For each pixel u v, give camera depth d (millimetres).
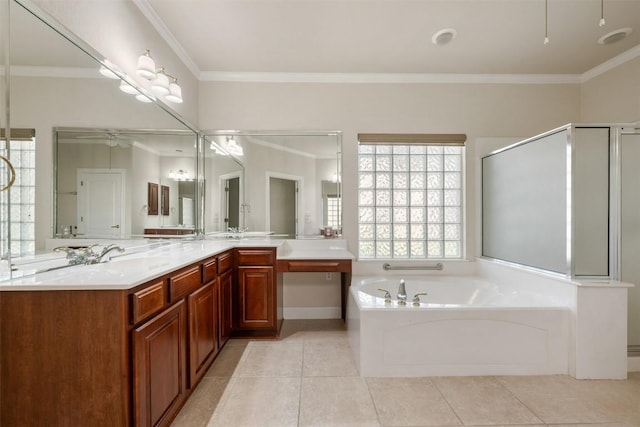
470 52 2693
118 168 1850
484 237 3096
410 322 1941
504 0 2037
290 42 2521
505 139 3125
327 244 3098
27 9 1240
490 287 2662
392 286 2824
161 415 1351
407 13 2164
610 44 2561
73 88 1491
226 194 3074
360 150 3201
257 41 2506
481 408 1620
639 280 2057
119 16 1817
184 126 2721
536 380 1897
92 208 1646
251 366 2076
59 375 1101
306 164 3109
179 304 1551
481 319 1961
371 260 3078
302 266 2607
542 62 2881
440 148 3225
